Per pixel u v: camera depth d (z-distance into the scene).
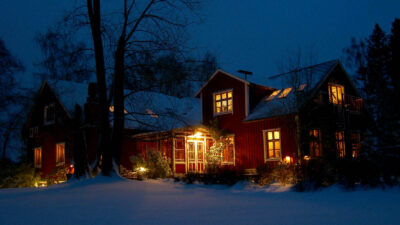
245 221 6.73
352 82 23.23
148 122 25.20
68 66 17.58
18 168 23.86
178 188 14.16
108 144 16.77
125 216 7.40
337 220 6.83
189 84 18.11
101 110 16.95
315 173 12.98
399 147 11.40
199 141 24.67
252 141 22.00
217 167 19.67
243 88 23.05
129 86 18.55
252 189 14.42
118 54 17.19
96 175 17.45
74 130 17.06
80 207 8.87
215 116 24.61
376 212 7.85
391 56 19.31
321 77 20.78
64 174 23.81
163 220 6.88
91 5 16.97
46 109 29.00
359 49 22.36
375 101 12.11
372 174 11.70
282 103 19.80
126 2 17.25
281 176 14.48
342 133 17.84
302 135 16.77
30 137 30.89
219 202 9.90
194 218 7.09
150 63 17.47
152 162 21.45
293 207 8.80
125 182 15.27
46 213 7.95
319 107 16.89
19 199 11.02
